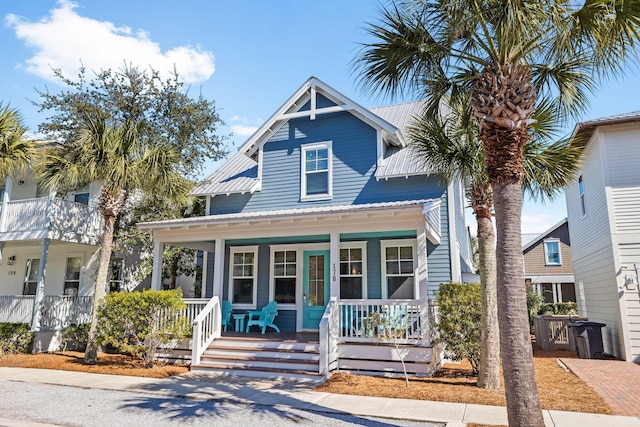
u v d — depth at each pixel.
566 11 5.67
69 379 9.38
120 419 6.52
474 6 5.63
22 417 6.63
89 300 15.23
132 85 16.61
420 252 9.80
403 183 13.19
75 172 11.52
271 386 8.63
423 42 6.55
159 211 16.94
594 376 9.34
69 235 14.31
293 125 14.92
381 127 13.66
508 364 5.25
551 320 14.85
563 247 28.97
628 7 5.27
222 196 15.31
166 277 20.11
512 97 5.73
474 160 8.44
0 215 14.62
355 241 13.42
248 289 14.53
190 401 7.57
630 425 5.97
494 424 6.05
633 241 11.98
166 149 12.23
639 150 12.35
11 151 12.50
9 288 16.95
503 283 5.46
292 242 14.17
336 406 7.12
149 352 10.64
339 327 10.24
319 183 14.22
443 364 11.15
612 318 12.51
